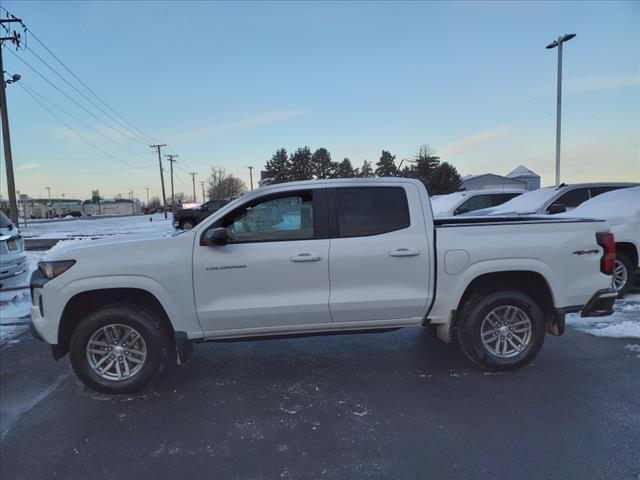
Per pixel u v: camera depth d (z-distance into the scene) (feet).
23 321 23.65
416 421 12.21
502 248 14.80
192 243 14.16
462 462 10.35
